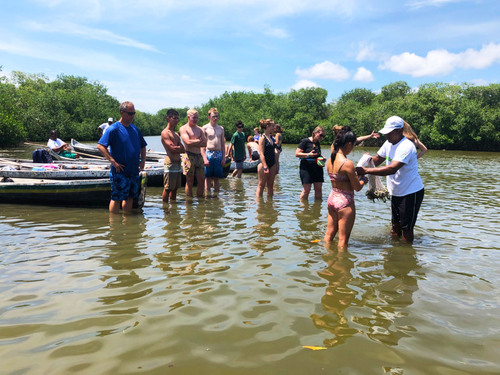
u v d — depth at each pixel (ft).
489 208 24.17
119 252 14.05
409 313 9.39
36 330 8.35
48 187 23.82
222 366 7.05
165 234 16.71
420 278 11.83
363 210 22.97
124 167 20.70
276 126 38.40
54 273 11.84
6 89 164.04
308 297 10.26
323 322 8.85
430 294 10.61
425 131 155.43
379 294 10.53
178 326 8.58
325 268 12.60
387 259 13.65
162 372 6.84
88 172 29.76
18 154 77.25
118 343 7.84
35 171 29.14
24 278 11.41
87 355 7.38
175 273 11.94
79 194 23.63
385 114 170.91
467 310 9.63
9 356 7.30
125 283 11.10
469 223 19.85
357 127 180.96
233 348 7.69
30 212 21.63
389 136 16.28
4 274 11.73
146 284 11.03
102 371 6.86
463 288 11.08
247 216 20.76
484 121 144.66
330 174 15.31
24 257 13.39
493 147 147.33
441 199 27.78
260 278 11.60
